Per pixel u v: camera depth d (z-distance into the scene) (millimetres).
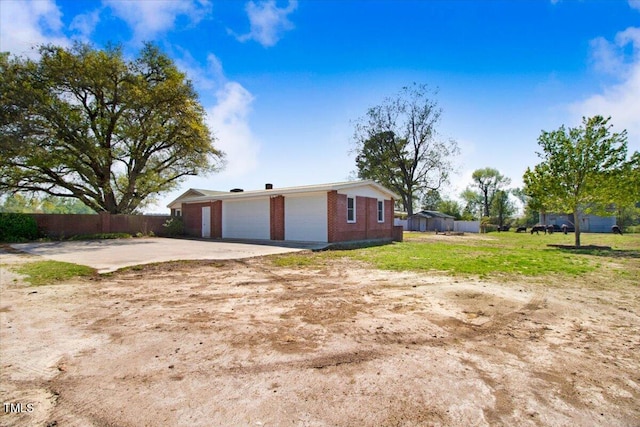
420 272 8797
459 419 2461
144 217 24672
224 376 3150
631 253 13672
